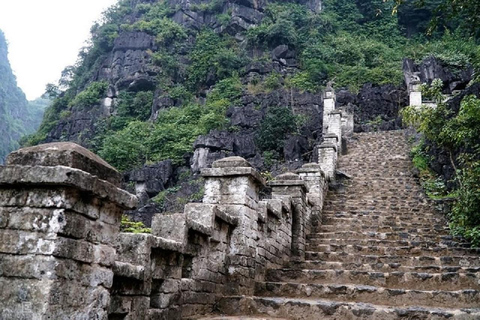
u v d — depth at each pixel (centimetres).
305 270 652
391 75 2783
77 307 259
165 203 2083
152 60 3544
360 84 2770
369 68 3012
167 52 3616
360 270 672
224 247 549
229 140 2314
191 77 3300
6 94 7538
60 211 252
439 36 3391
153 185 2283
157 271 393
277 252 721
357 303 513
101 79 3781
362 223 976
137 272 336
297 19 3488
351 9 3778
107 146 2597
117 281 322
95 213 277
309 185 1005
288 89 2772
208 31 3684
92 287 271
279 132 2223
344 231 926
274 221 714
